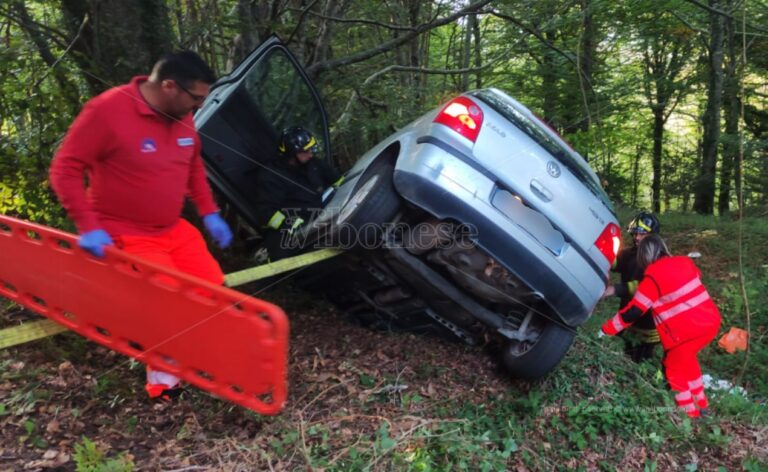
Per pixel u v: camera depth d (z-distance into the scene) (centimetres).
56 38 427
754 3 1141
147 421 263
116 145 231
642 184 2077
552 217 326
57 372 284
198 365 219
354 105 656
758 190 1496
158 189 246
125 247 249
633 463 320
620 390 396
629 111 1577
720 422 386
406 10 772
